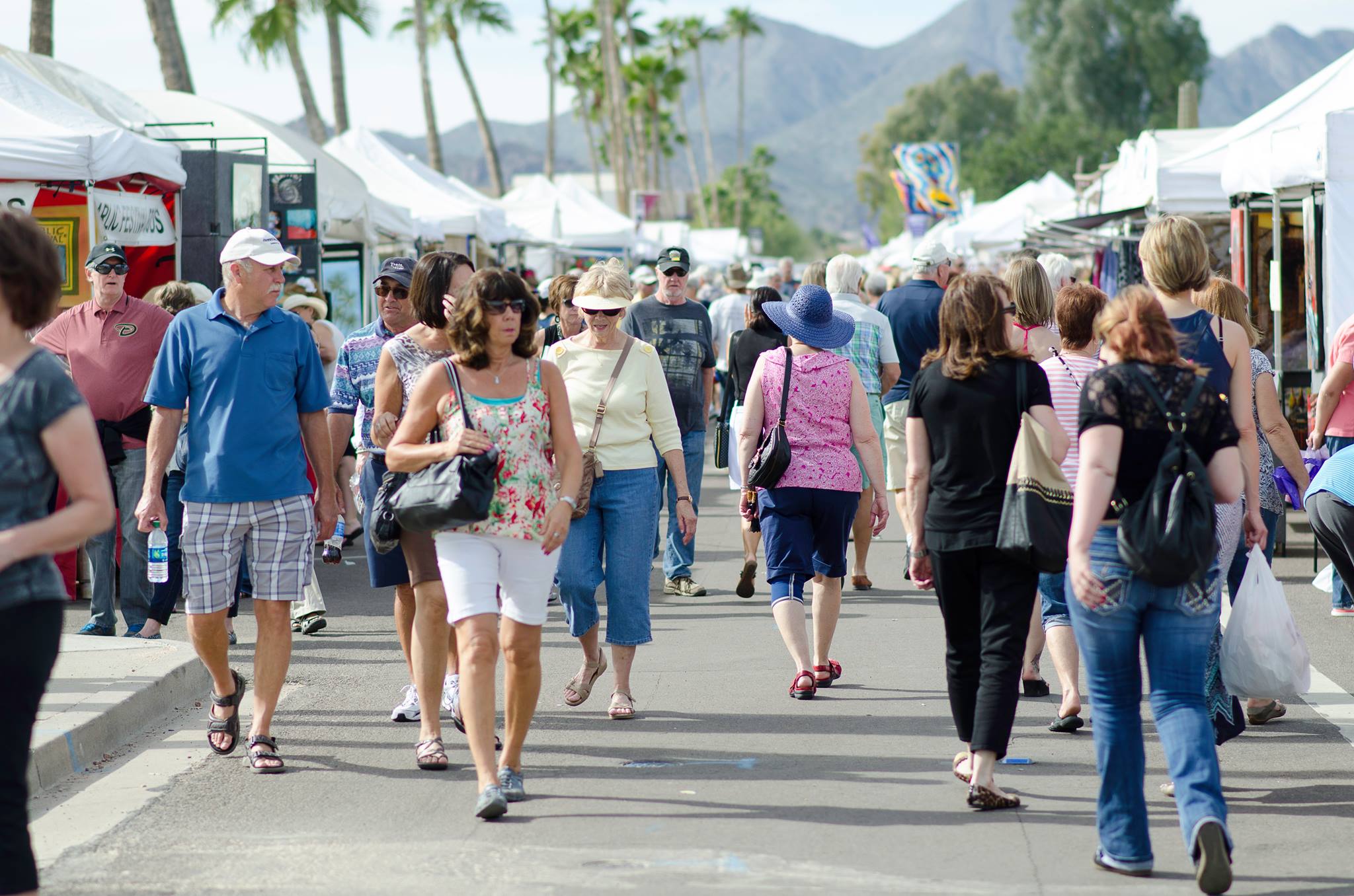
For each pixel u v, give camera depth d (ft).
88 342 85.05
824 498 69.77
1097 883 45.11
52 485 37.19
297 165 154.61
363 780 57.88
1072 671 63.41
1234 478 44.80
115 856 48.65
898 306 102.42
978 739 52.37
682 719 67.15
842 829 50.70
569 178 322.55
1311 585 98.22
